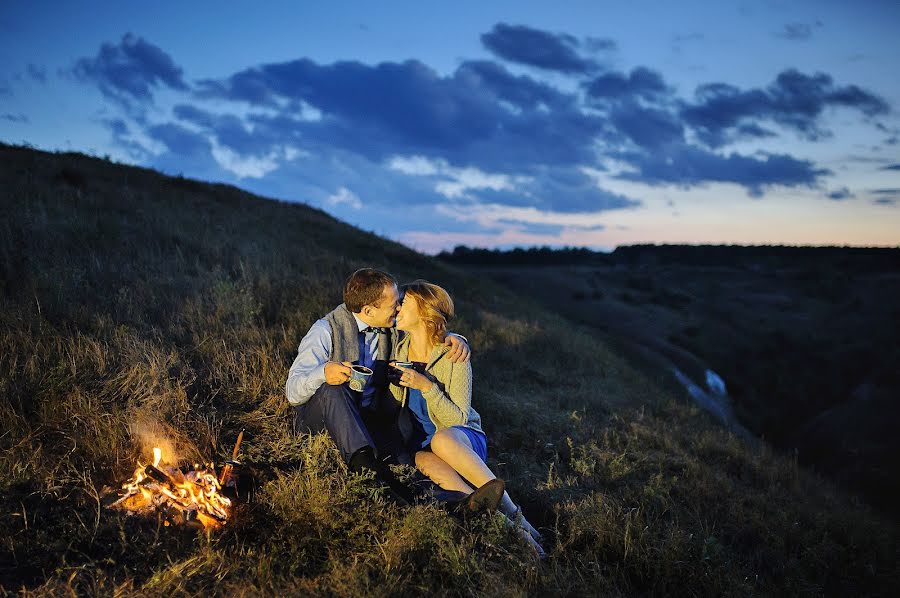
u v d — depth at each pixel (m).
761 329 40.09
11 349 3.94
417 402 3.68
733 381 28.97
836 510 5.11
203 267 7.68
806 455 18.36
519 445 4.98
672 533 3.44
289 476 3.28
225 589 2.48
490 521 3.09
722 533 4.03
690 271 64.25
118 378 3.93
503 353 8.08
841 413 21.30
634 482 4.56
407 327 3.74
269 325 6.13
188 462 3.37
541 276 51.91
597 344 17.16
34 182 10.31
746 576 3.42
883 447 16.55
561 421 5.69
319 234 18.33
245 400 4.27
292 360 5.13
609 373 9.52
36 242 6.64
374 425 3.65
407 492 3.21
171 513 2.87
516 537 3.12
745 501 4.77
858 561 4.02
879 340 34.56
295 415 3.79
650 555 3.27
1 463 2.91
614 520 3.57
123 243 7.88
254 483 3.33
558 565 3.01
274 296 6.98
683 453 5.59
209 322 5.51
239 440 3.40
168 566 2.51
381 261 17.78
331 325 3.62
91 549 2.58
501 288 23.00
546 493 4.05
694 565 3.23
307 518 2.93
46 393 3.50
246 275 7.53
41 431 3.25
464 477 3.37
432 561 2.82
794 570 3.69
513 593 2.65
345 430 3.25
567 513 3.71
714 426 7.93
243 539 2.85
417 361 3.77
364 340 3.71
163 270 7.03
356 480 3.14
